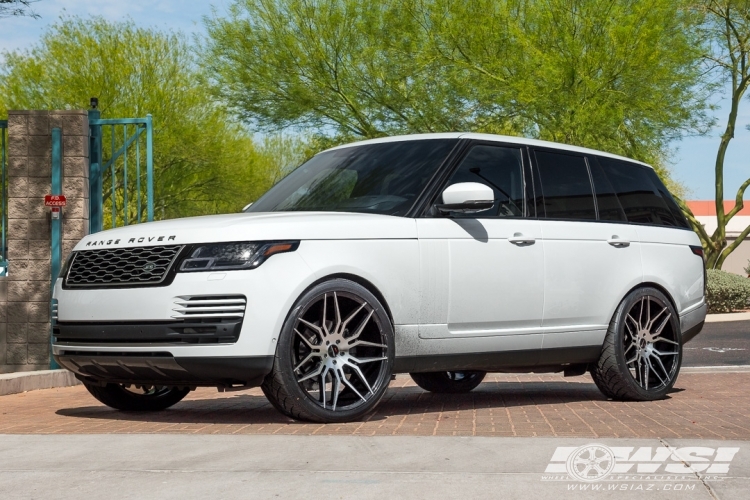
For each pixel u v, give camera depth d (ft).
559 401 27.02
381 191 22.88
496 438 17.34
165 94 135.95
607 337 26.09
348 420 20.70
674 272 27.96
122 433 18.76
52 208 35.65
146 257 20.40
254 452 16.12
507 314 23.43
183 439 17.53
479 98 80.23
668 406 25.31
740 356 47.47
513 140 25.04
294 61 87.56
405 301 21.53
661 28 73.97
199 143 137.59
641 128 78.23
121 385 23.66
